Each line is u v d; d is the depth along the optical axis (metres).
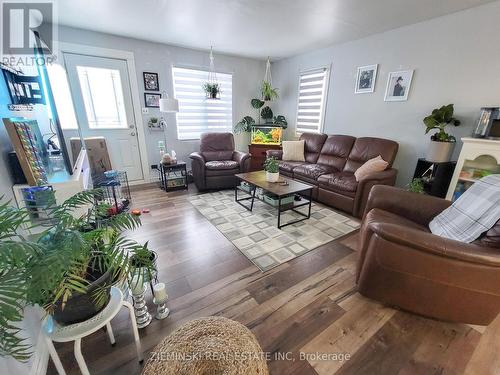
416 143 3.05
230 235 2.42
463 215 1.52
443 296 1.32
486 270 1.20
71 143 2.61
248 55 4.48
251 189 3.21
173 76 3.98
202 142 4.16
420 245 1.25
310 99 4.39
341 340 1.32
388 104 3.26
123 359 1.20
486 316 1.31
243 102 4.93
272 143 4.67
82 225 1.02
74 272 0.82
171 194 3.62
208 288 1.69
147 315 1.39
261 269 1.90
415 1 2.28
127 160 3.90
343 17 2.66
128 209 3.01
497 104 2.39
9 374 0.85
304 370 1.16
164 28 3.03
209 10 2.49
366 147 3.35
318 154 4.03
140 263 1.05
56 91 2.15
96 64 3.32
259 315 1.47
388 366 1.19
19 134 1.24
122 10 2.50
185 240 2.31
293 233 2.48
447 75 2.68
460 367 1.19
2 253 0.61
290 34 3.24
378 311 1.51
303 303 1.57
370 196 2.05
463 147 2.37
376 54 3.28
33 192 1.30
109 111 3.58
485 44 2.38
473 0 2.25
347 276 1.84
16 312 0.58
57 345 1.26
